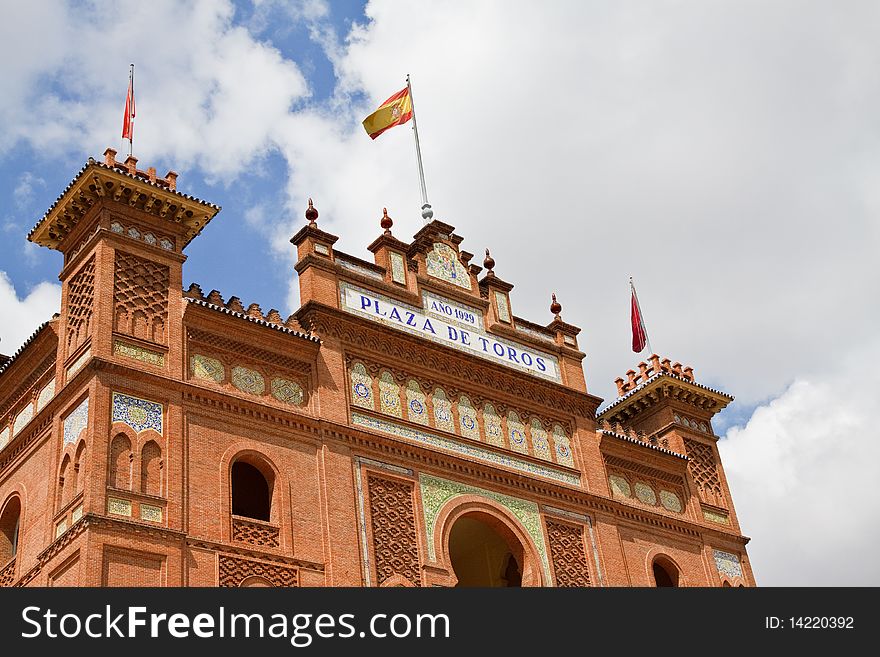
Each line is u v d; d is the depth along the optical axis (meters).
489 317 40.72
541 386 40.72
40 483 30.88
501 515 36.75
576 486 39.75
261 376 33.31
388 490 34.22
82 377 30.09
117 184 32.47
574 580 37.56
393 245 39.16
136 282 31.97
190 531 29.36
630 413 47.34
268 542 30.84
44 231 33.75
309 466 32.81
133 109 35.38
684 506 43.94
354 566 32.03
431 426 36.53
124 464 29.16
